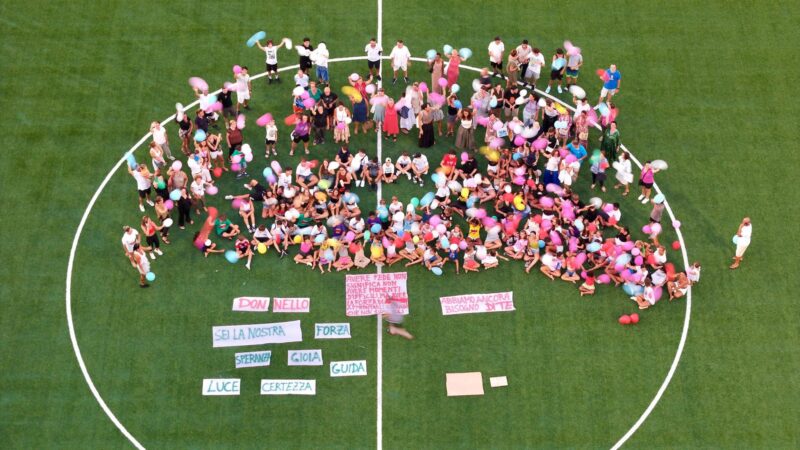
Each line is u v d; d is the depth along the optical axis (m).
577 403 37.88
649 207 42.81
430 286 40.56
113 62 46.44
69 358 38.56
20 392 37.75
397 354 38.91
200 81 43.12
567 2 48.72
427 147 44.41
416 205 41.47
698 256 41.53
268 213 42.00
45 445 36.66
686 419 37.56
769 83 46.22
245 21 47.97
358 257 40.81
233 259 40.66
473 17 48.31
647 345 39.25
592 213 40.94
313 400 37.88
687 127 44.97
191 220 42.09
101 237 41.59
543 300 40.25
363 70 46.62
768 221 42.34
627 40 47.56
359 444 36.94
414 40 47.56
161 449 36.69
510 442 37.03
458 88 44.06
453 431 37.22
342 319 39.69
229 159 44.03
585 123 42.69
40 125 44.44
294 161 43.84
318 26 47.88
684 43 47.44
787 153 44.19
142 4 48.28
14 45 46.72
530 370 38.59
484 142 44.66
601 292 40.50
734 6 48.56
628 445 37.00
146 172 41.28
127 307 39.84
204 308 39.88
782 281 40.81
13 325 39.25
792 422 37.50
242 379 38.28
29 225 41.75
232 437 37.00
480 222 41.28
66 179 43.03
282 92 46.00
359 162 42.25
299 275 40.78
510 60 44.94
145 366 38.47
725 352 39.06
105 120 44.75
